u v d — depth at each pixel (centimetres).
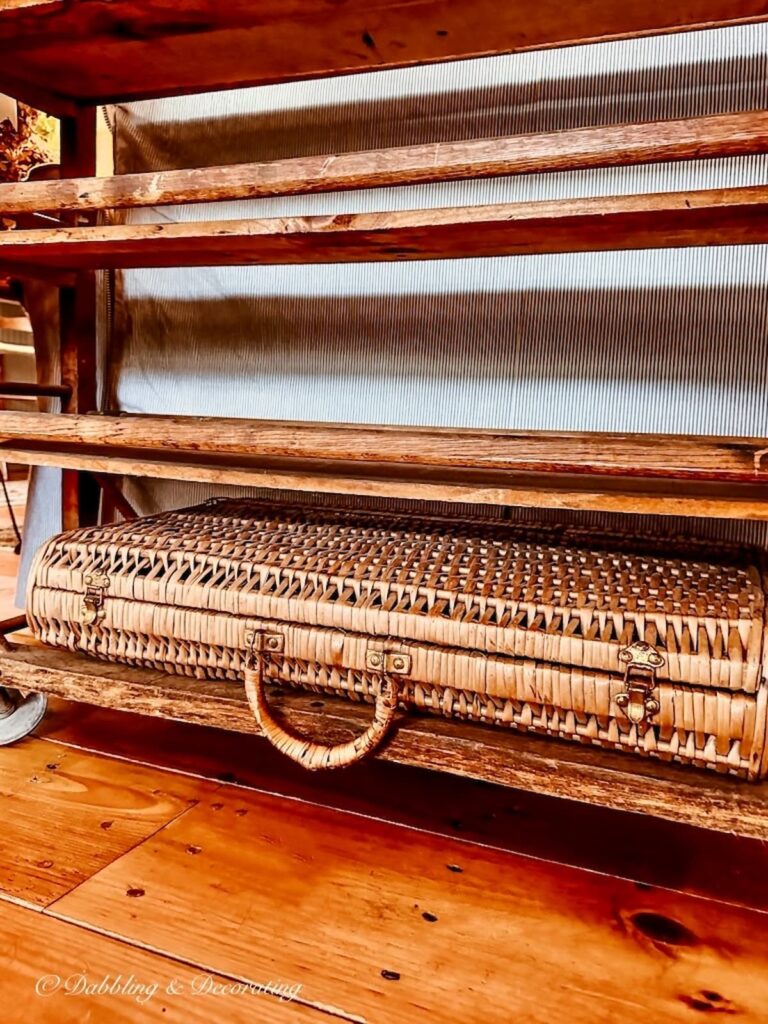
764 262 101
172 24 92
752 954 67
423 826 86
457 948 67
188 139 131
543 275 111
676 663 65
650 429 108
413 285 118
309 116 122
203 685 85
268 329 129
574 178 108
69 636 92
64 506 131
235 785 94
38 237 91
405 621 75
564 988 62
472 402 117
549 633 70
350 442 76
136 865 77
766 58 99
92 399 131
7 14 91
